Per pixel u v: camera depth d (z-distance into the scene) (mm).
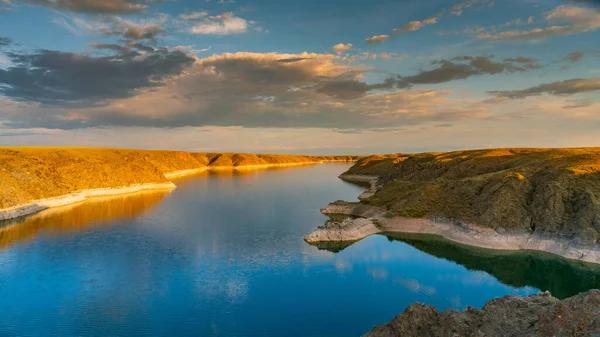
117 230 85875
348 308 46125
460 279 56562
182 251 69062
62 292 50312
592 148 114312
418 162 161250
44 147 157500
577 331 23438
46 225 90188
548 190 78688
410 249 71438
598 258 63344
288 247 72188
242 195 146125
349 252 69188
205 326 41531
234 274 57344
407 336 30219
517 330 26531
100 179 145375
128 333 39844
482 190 89625
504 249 71375
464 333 28172
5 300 47719
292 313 44594
